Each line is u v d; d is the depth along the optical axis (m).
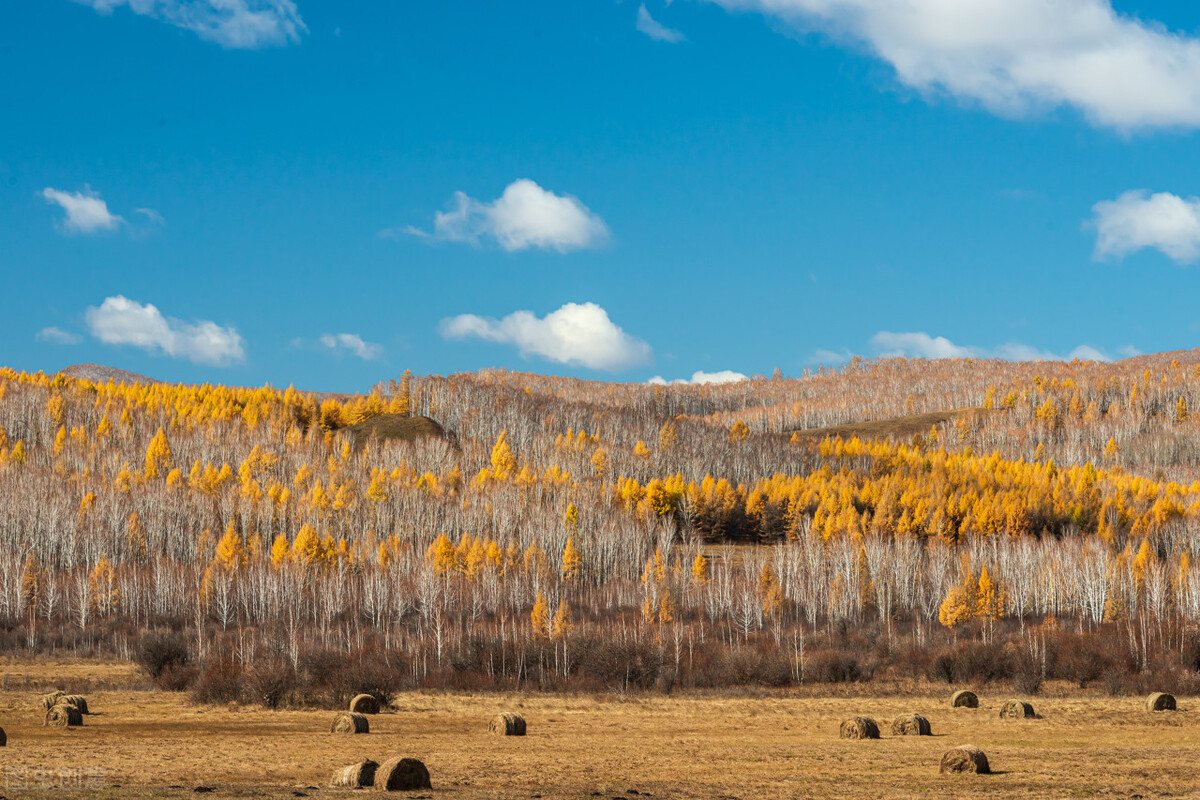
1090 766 35.38
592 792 28.08
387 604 120.44
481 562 137.00
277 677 61.69
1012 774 33.31
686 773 33.38
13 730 43.31
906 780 31.88
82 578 122.56
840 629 112.12
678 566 137.12
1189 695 73.12
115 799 24.34
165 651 78.69
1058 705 63.44
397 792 27.06
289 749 38.81
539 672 82.12
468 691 75.69
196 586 125.69
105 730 44.59
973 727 51.69
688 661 86.19
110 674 84.25
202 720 51.34
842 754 39.31
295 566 127.31
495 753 38.81
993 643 91.50
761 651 91.12
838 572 128.75
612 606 126.81
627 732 49.41
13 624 113.25
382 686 63.41
